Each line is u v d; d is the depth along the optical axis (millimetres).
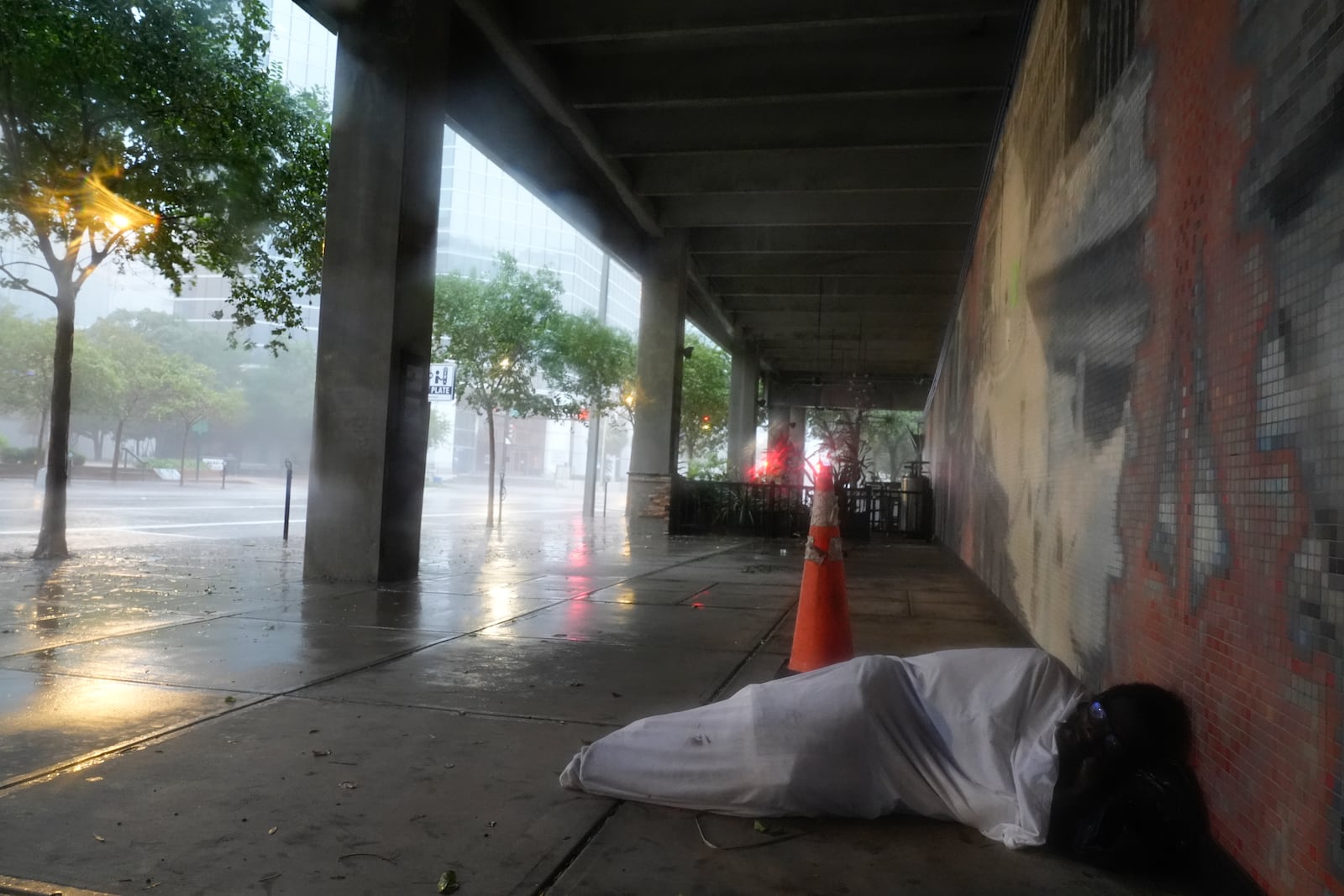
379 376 9117
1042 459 6082
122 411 48719
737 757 3170
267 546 12805
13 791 3234
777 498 20156
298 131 11695
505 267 21766
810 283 23000
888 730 3158
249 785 3365
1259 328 2506
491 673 5273
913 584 10617
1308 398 2197
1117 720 2873
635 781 3299
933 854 2898
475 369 20906
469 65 11477
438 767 3631
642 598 8688
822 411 38688
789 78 12398
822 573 5520
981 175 15188
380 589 8680
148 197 10430
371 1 9211
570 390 25172
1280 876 2264
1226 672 2646
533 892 2600
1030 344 6871
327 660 5477
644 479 19094
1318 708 2100
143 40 9719
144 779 3393
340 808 3182
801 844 2959
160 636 6035
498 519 22547
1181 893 2668
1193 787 2805
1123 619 3809
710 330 25969
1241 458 2598
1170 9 3434
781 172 15906
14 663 5133
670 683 5160
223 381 70625
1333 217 2098
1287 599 2279
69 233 10508
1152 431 3477
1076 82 5344
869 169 15594
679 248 19125
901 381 38156
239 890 2562
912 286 22359
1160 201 3488
